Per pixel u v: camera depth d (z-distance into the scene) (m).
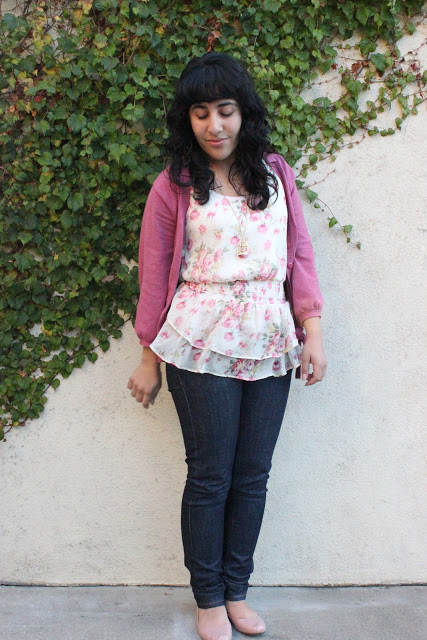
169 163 2.10
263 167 1.94
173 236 2.00
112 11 2.22
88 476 2.45
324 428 2.45
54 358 2.38
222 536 2.08
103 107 2.27
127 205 2.31
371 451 2.46
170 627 2.14
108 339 2.39
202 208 1.93
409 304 2.41
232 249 1.92
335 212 2.37
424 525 2.48
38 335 2.39
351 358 2.42
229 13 2.24
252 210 1.93
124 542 2.47
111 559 2.47
